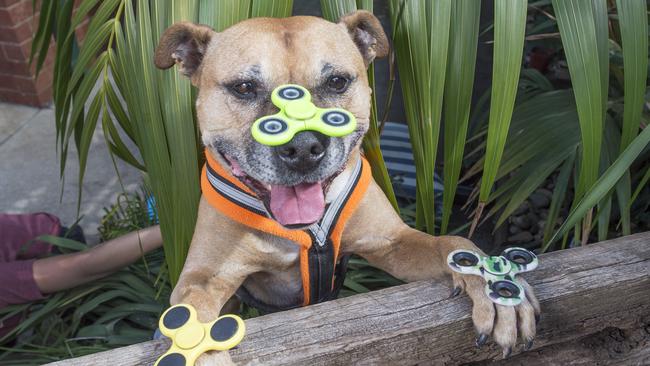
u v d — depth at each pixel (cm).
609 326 70
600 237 85
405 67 77
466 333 65
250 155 68
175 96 76
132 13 77
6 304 105
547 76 154
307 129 62
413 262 77
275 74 70
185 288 72
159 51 73
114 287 109
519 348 67
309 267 75
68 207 140
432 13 72
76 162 155
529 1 138
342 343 62
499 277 65
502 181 118
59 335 104
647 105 97
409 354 64
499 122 71
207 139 73
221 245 75
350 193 74
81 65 81
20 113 177
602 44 73
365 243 80
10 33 167
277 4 78
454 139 75
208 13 76
